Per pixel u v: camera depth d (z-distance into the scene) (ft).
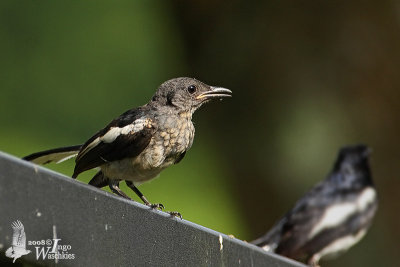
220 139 47.57
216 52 46.85
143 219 16.76
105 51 61.26
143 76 61.16
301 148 46.34
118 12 62.13
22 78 59.52
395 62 46.11
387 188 46.96
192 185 52.85
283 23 46.11
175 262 17.78
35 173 13.55
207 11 46.55
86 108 59.36
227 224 50.52
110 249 15.48
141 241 16.61
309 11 46.09
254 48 46.34
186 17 46.96
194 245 18.60
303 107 46.26
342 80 46.11
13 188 13.03
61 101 59.26
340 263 47.32
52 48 60.75
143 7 62.34
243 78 46.68
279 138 46.42
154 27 61.82
